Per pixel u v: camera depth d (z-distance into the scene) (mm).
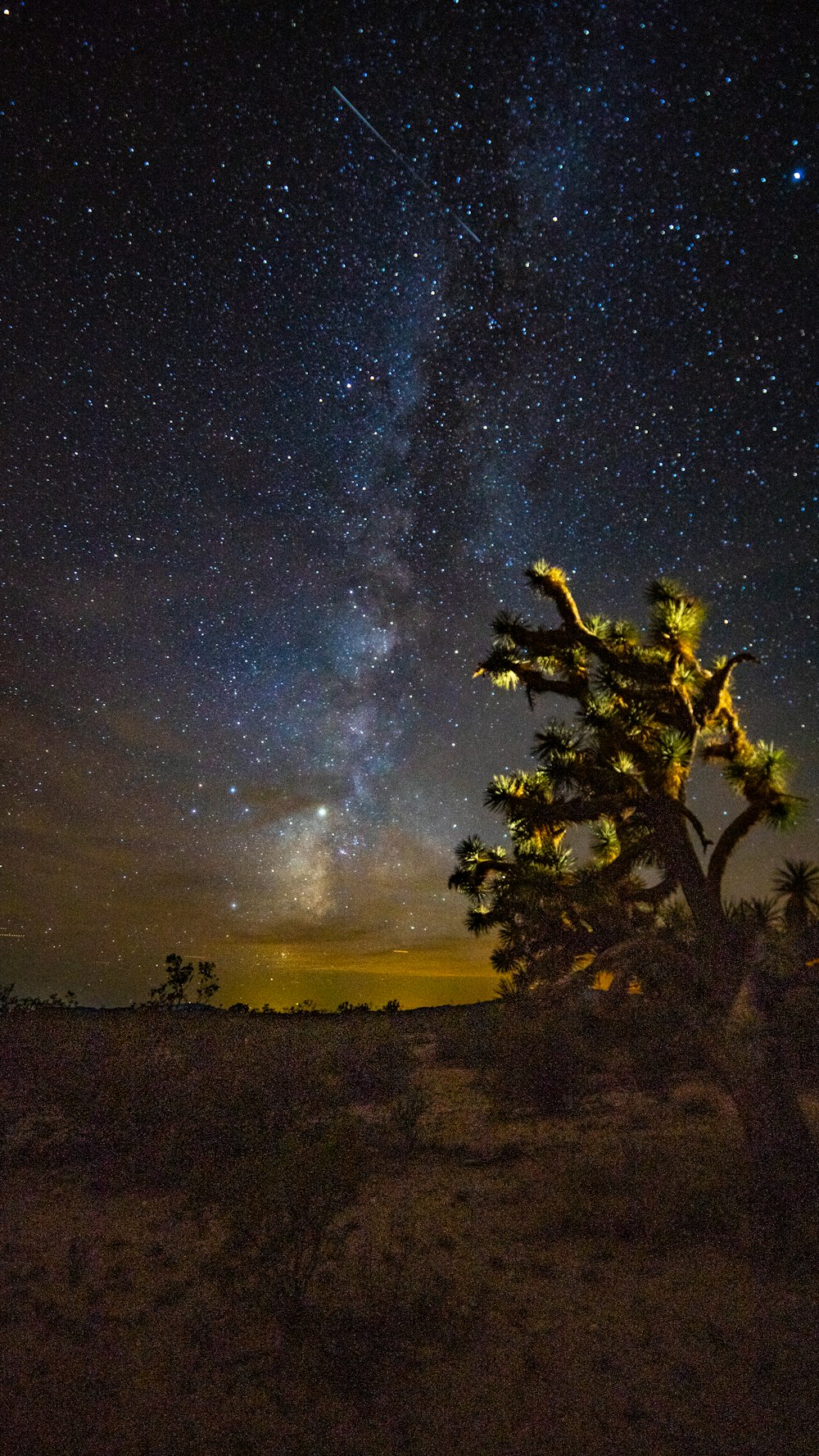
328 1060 10203
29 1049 11633
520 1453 3193
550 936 6988
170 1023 14359
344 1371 3748
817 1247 4809
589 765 7164
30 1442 3336
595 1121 7809
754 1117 5566
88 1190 6551
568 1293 4512
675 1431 3277
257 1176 5391
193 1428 3404
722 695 7160
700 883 6410
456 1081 10031
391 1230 5477
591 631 7645
